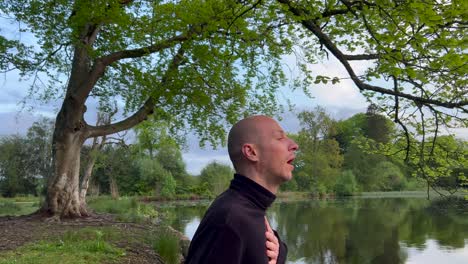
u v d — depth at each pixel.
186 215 23.67
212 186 49.69
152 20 10.13
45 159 50.53
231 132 1.73
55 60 12.88
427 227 18.64
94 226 10.62
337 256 12.66
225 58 9.93
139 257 7.27
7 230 9.47
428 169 7.84
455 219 21.12
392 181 57.22
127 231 9.91
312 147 53.56
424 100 6.70
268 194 1.59
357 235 16.56
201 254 1.44
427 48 6.13
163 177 46.09
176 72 10.79
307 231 17.64
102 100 14.17
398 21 6.08
